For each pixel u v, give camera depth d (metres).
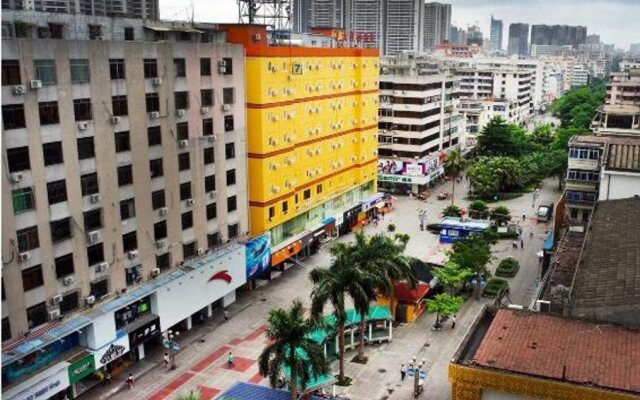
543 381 29.75
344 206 97.06
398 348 60.97
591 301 38.56
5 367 45.59
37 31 52.12
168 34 63.88
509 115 188.00
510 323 36.38
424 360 57.06
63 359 50.00
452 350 60.56
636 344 33.56
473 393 31.55
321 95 84.75
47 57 46.78
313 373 44.09
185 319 64.31
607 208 60.06
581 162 75.69
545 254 75.38
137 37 61.19
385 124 124.75
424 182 120.38
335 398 49.78
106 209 53.38
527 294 73.25
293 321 43.84
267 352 43.94
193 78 61.47
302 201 83.12
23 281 46.81
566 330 35.41
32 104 46.06
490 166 121.31
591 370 30.78
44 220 47.97
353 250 55.03
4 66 43.88
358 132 98.31
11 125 44.81
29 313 47.62
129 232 56.22
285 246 77.94
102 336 52.28
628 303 36.72
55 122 48.03
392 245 56.62
